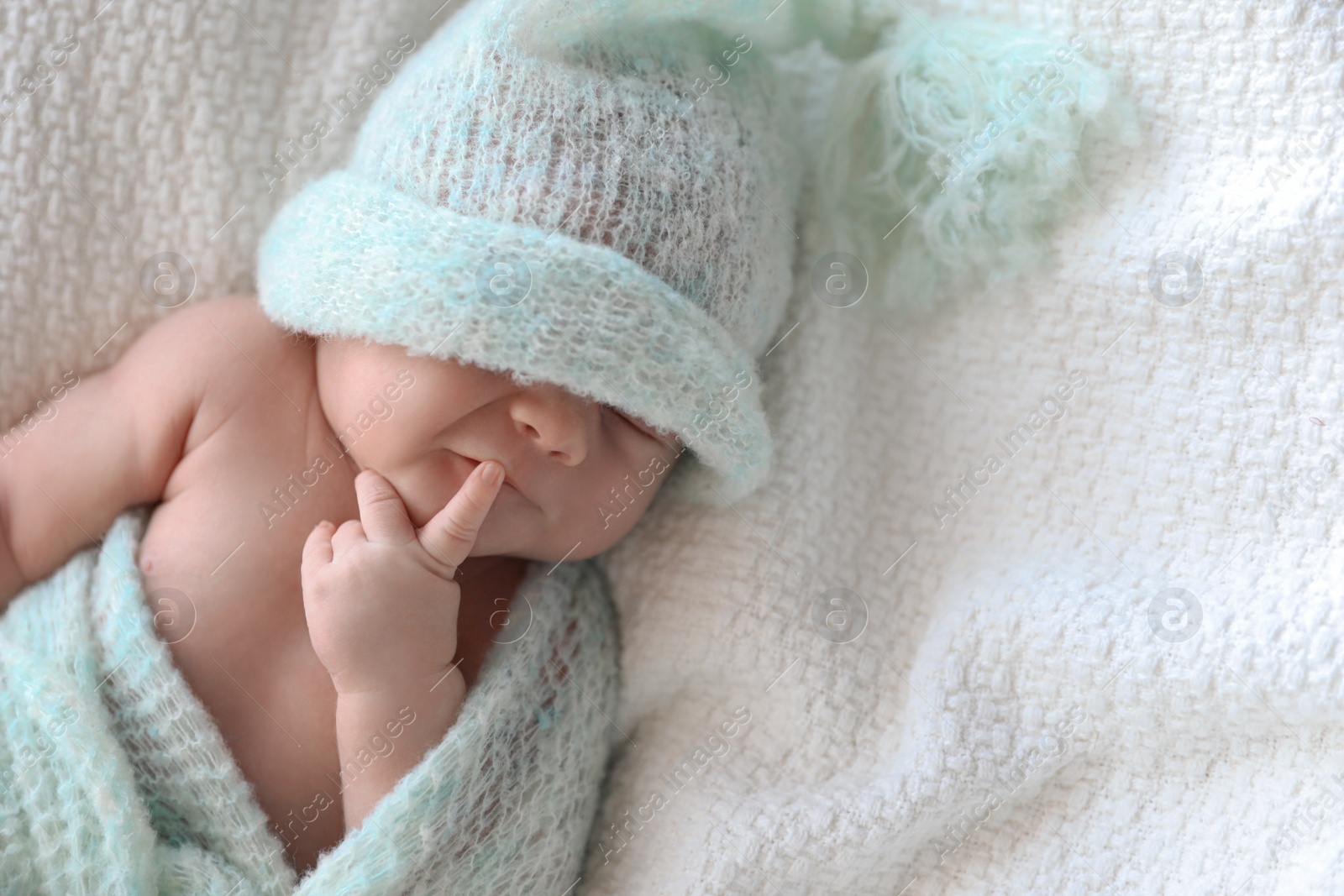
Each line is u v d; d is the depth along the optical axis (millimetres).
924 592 624
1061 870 596
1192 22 600
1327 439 588
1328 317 589
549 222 574
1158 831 593
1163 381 606
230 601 585
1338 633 575
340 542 577
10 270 620
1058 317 616
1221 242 595
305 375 604
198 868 570
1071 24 611
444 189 578
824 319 630
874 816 593
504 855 583
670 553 621
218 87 627
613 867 606
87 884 562
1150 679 588
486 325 563
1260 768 587
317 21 637
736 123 604
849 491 628
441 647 579
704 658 613
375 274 569
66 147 621
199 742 573
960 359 629
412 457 583
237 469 596
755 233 601
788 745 609
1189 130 605
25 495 594
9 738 566
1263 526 594
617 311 570
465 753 576
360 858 565
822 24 627
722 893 590
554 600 609
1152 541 604
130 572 585
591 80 586
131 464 597
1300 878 575
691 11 599
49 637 580
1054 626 598
